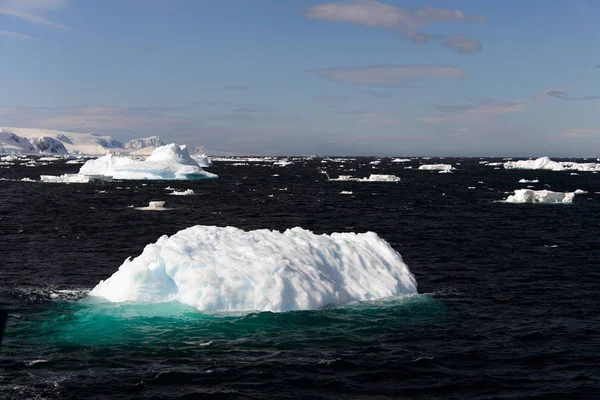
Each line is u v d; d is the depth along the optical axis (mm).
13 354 12391
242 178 97688
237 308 14969
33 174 99938
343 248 17781
